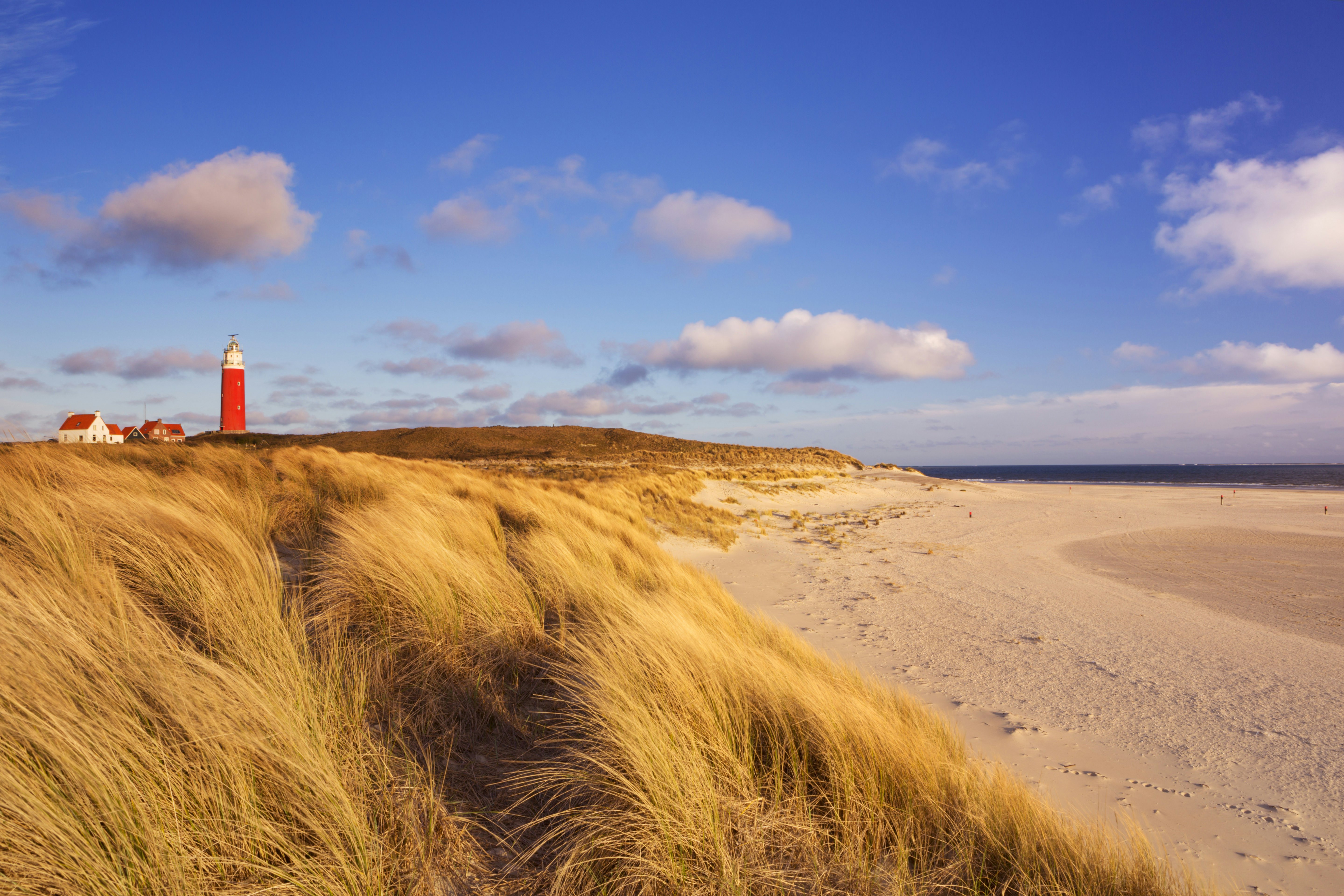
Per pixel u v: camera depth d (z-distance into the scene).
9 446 7.08
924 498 45.84
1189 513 39.31
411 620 4.38
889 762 3.48
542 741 3.32
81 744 2.04
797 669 4.98
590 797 2.88
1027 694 7.29
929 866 2.93
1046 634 10.33
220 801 2.16
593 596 5.72
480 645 4.29
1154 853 3.62
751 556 17.31
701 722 3.40
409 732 3.20
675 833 2.60
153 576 3.92
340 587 4.68
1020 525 30.89
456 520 7.43
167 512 4.91
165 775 2.14
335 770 2.46
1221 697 7.49
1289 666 9.12
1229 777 5.27
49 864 1.79
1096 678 8.02
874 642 9.26
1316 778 5.30
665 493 27.84
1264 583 16.83
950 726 5.12
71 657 2.50
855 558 18.36
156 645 2.86
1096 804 4.63
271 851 2.15
